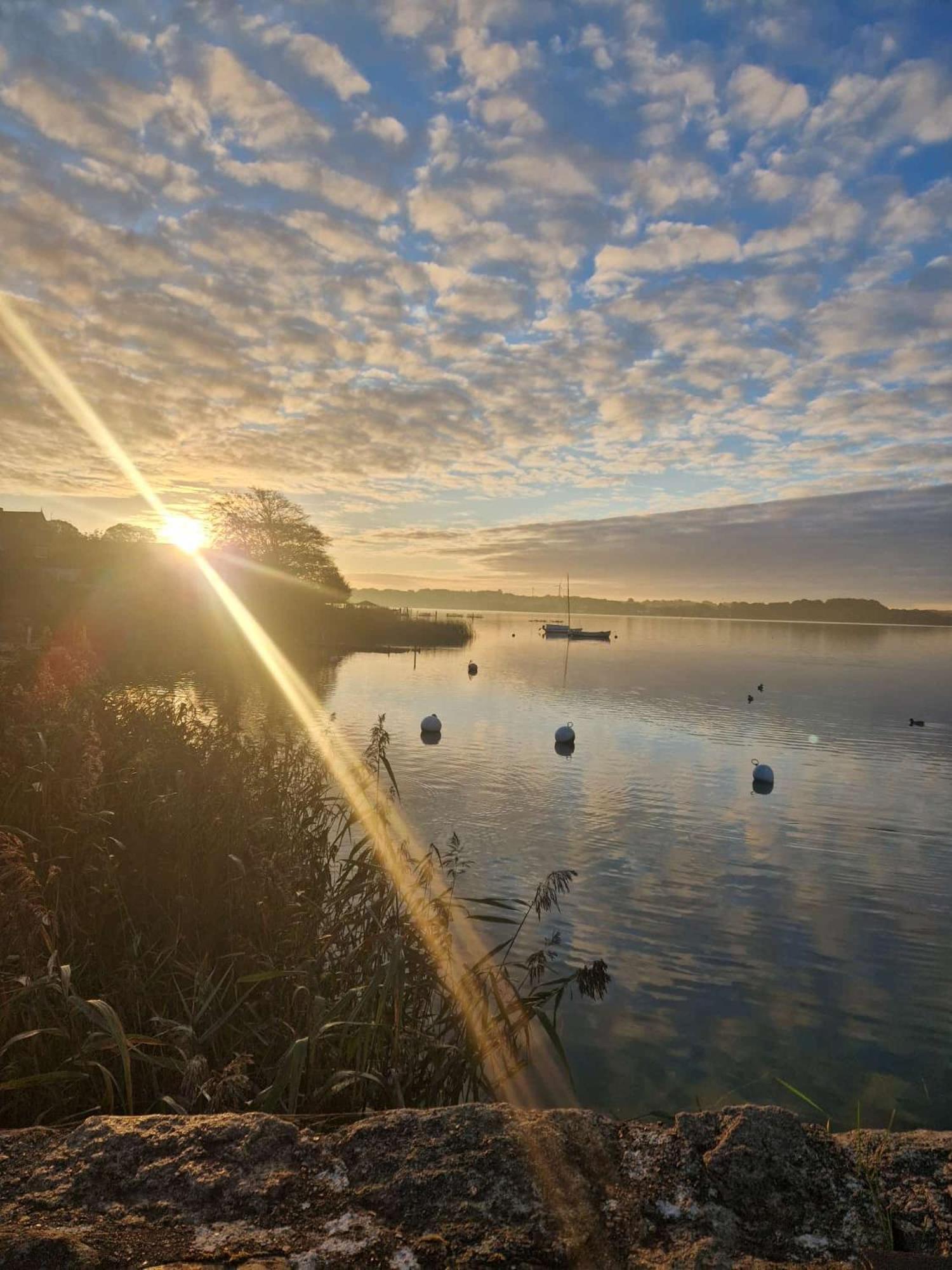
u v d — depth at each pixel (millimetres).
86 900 5602
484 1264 1707
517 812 17344
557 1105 6668
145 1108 4031
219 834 6648
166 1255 1701
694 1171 2027
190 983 5285
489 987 6105
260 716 28219
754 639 153750
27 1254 1655
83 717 7680
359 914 6461
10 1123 3918
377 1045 4965
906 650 120438
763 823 17531
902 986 9492
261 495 88000
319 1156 2033
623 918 11188
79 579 66688
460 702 39438
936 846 16000
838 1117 6824
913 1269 1739
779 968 9844
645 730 31984
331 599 92062
